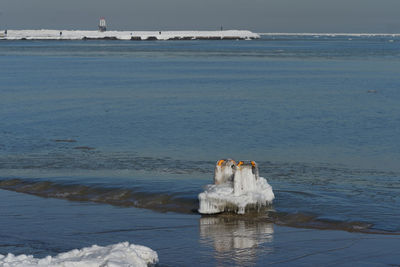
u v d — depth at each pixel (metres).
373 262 14.70
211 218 18.78
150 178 24.72
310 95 61.69
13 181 23.95
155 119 43.81
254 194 19.28
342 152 31.42
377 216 18.83
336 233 17.12
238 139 35.44
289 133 37.69
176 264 14.55
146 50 199.38
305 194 21.84
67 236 16.84
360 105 52.69
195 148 32.44
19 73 94.38
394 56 154.12
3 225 17.91
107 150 31.64
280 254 15.30
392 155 30.61
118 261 13.15
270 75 90.94
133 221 18.45
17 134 36.97
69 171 26.12
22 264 12.67
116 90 67.00
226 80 81.25
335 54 168.62
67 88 69.19
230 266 14.44
